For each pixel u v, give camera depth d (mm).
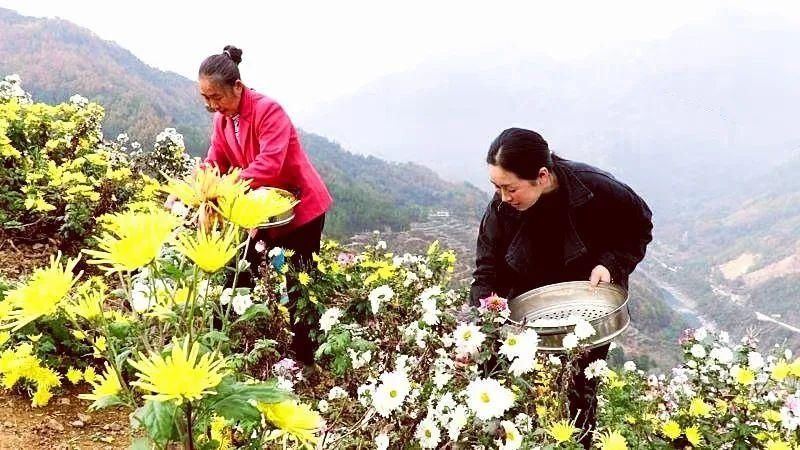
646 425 3416
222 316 1439
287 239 3730
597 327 2459
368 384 2889
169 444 1294
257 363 3363
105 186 5273
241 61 3477
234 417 1172
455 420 2229
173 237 1247
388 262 5465
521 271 2953
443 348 2758
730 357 3674
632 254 2898
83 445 2883
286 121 3453
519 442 2156
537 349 2441
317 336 3715
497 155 2576
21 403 3105
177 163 7355
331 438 2475
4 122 5320
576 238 2814
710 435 3205
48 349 3242
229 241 1251
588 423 2982
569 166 2805
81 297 1296
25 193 5062
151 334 1510
